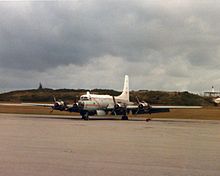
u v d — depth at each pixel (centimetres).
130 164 1359
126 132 2931
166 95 17288
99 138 2353
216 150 1825
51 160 1413
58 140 2172
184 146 1983
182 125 4250
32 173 1162
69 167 1274
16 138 2261
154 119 6309
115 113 5803
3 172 1171
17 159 1426
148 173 1195
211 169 1280
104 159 1465
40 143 1994
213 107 15025
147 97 16838
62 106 5453
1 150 1686
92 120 5334
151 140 2289
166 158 1524
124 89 6384
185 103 16638
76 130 3033
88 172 1194
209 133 2958
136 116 8138
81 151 1694
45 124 3856
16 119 5034
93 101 5375
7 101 17725
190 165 1356
